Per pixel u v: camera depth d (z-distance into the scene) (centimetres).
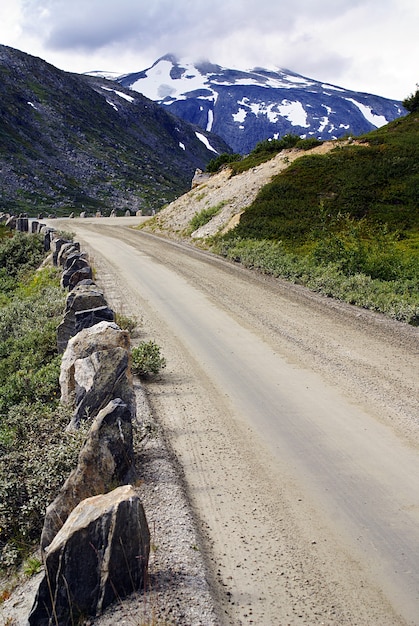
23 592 516
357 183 3450
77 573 448
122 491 471
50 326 1414
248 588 493
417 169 3519
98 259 2792
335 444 794
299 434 830
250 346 1324
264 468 721
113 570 449
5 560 586
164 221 4384
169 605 448
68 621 446
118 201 9881
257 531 580
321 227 3023
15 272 2972
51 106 13225
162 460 716
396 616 462
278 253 2691
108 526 449
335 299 1894
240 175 4203
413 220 3081
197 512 615
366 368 1148
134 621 427
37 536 628
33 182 9325
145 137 16375
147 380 1093
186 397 995
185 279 2270
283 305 1795
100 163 11581
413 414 900
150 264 2669
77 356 906
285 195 3503
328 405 948
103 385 788
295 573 514
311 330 1474
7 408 1043
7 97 12081
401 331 1454
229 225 3441
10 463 704
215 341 1369
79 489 593
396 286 1989
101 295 1252
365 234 2894
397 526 592
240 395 1004
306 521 600
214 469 718
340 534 577
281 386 1049
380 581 505
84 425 728
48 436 783
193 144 19700
